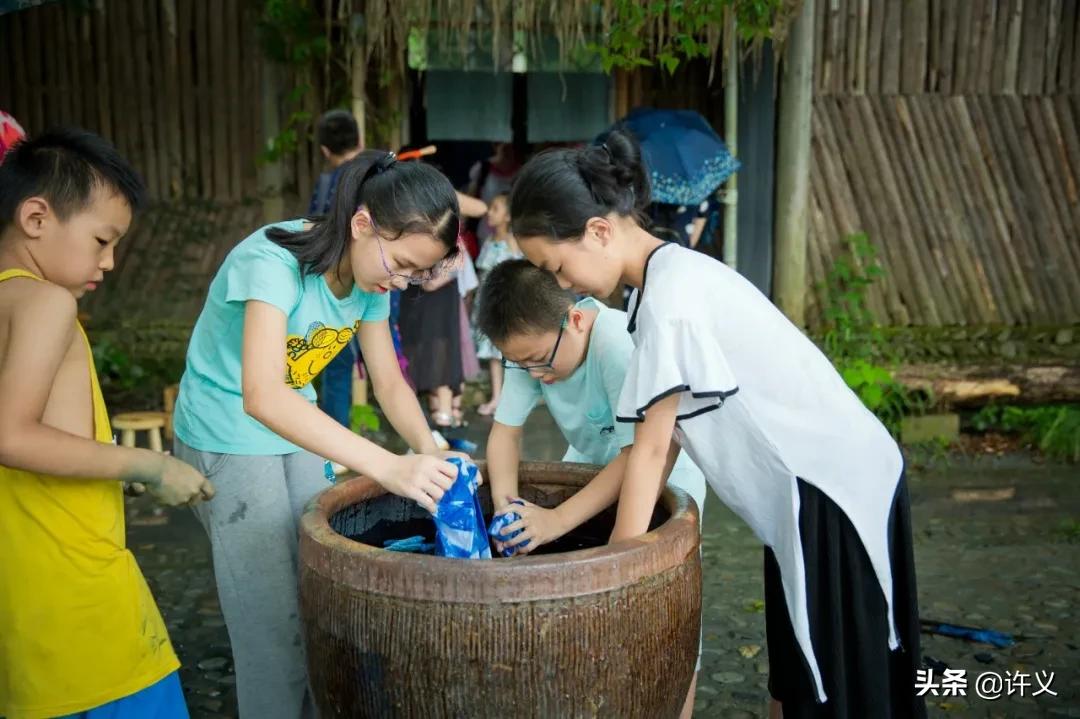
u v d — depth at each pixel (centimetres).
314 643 203
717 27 567
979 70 722
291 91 657
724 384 209
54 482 205
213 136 701
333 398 530
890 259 683
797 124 669
